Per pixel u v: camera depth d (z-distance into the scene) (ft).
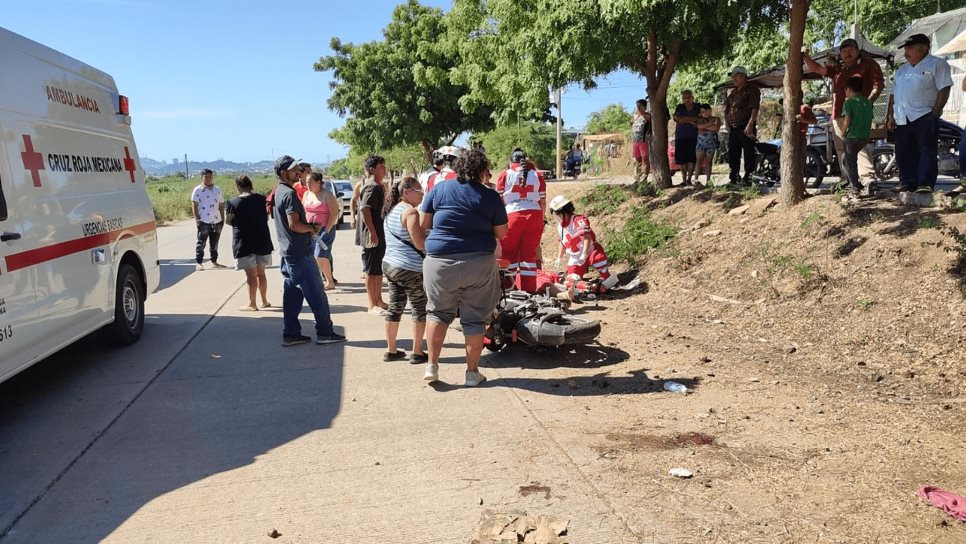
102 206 22.43
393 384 19.22
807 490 12.42
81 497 13.17
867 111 26.91
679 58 41.50
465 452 14.60
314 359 21.94
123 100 25.70
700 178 51.26
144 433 16.25
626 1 28.71
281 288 36.37
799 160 29.12
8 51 18.10
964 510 11.24
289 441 15.49
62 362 22.33
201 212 44.70
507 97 47.11
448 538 11.34
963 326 18.51
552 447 14.69
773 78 39.81
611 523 11.58
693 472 13.29
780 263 25.22
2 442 15.94
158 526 12.02
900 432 14.61
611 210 41.83
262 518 12.17
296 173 23.13
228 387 19.36
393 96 104.83
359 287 36.35
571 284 28.66
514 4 39.50
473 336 18.54
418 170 158.81
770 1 33.99
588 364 20.49
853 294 22.07
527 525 11.51
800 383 17.93
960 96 65.46
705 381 18.49
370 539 11.39
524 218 27.27
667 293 28.25
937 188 32.24
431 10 103.91
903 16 93.30
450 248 17.99
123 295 23.66
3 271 16.38
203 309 30.76
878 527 11.15
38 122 19.17
